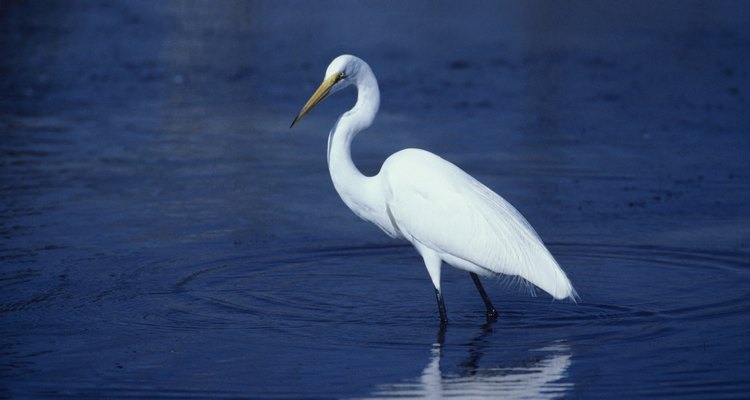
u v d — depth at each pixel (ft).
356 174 33.99
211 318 31.81
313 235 41.88
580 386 26.45
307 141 59.67
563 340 30.09
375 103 33.71
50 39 94.38
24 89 73.10
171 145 58.03
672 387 26.30
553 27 104.94
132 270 36.55
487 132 61.67
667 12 115.75
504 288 35.94
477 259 31.35
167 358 28.45
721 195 48.03
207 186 49.55
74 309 32.37
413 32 100.37
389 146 57.41
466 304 34.04
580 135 61.21
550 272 30.76
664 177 51.52
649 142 59.47
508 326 31.50
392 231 34.78
